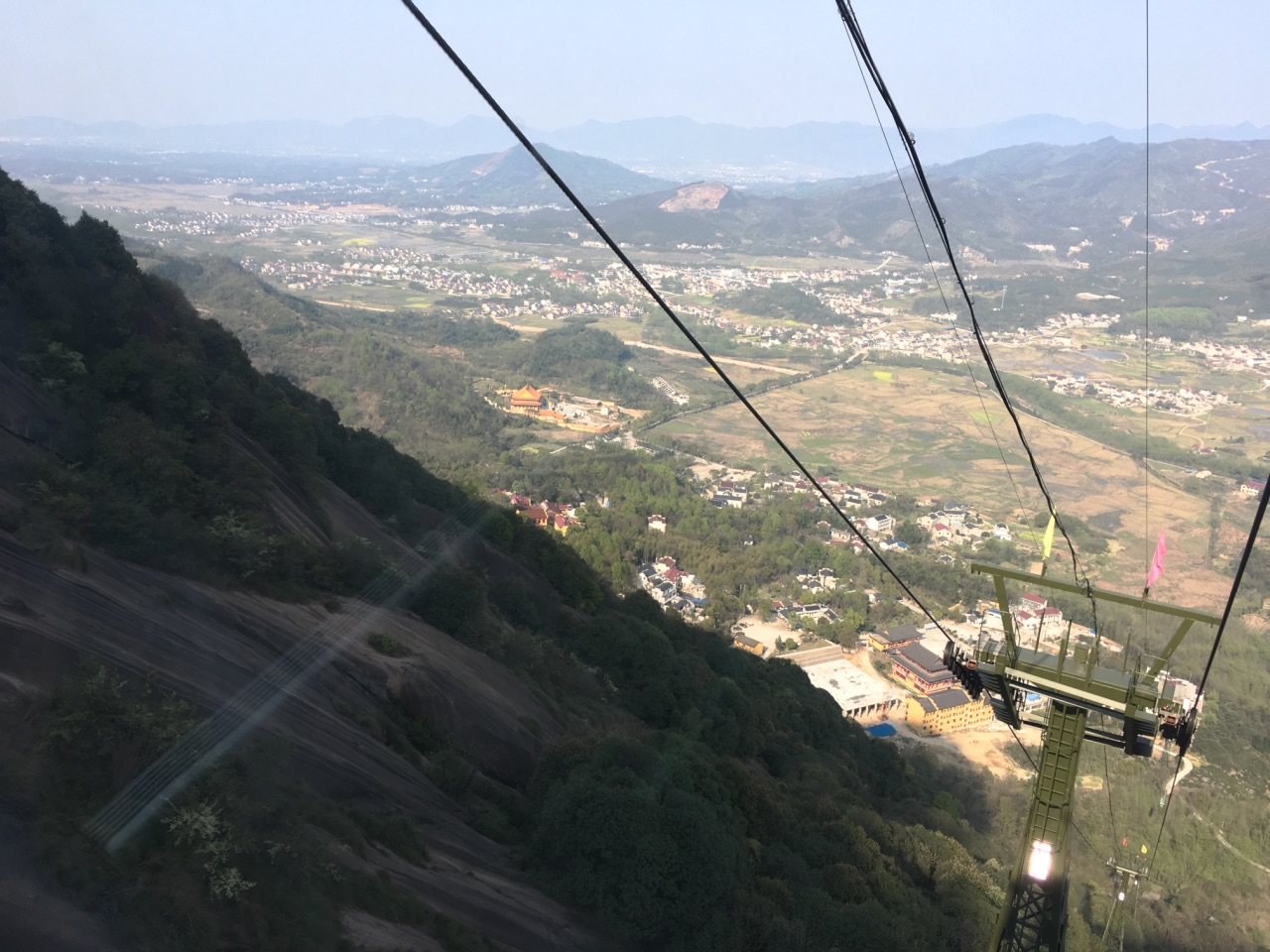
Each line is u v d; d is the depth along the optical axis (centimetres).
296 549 4919
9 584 3108
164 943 2241
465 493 9256
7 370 4853
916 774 9944
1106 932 7506
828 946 4278
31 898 2075
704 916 3853
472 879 3556
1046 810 2138
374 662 4531
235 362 7662
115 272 7019
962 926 5303
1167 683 2012
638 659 7450
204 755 2936
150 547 3922
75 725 2567
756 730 7350
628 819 3816
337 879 2880
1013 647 2169
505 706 5166
